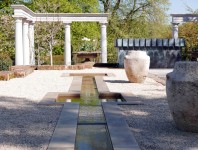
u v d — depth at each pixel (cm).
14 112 841
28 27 2953
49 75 2023
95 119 761
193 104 594
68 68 2570
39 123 713
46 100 999
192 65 600
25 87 1388
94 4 3916
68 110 827
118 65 2919
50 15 3020
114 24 4097
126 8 4134
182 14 3188
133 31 4175
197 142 563
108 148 539
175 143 556
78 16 3058
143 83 1519
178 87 603
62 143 540
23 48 2877
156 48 2833
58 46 3956
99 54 3562
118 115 761
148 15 4031
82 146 551
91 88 1428
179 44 2816
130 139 557
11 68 2222
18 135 617
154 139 580
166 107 896
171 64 2834
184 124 623
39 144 556
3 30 3359
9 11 3784
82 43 3988
